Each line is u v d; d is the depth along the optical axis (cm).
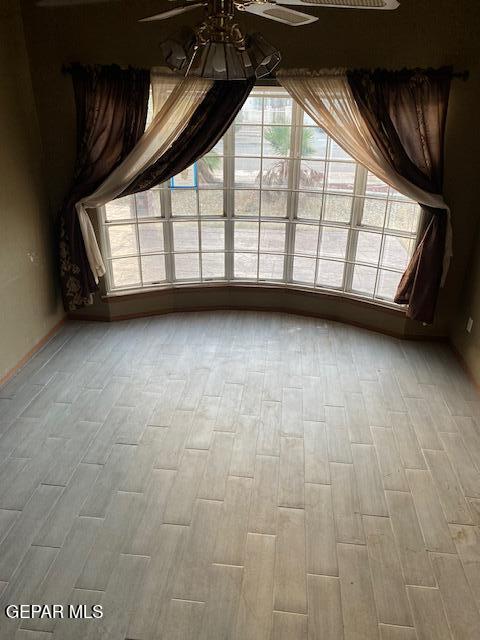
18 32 374
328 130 393
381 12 353
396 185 388
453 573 237
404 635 210
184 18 373
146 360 415
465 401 367
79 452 311
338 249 460
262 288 492
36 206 411
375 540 254
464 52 353
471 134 373
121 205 448
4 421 338
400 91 363
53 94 398
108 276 466
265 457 310
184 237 475
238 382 387
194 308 498
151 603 221
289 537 255
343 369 406
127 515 266
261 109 427
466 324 405
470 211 395
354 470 301
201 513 268
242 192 461
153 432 330
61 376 390
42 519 262
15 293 387
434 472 300
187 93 386
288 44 376
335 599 224
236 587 229
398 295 424
